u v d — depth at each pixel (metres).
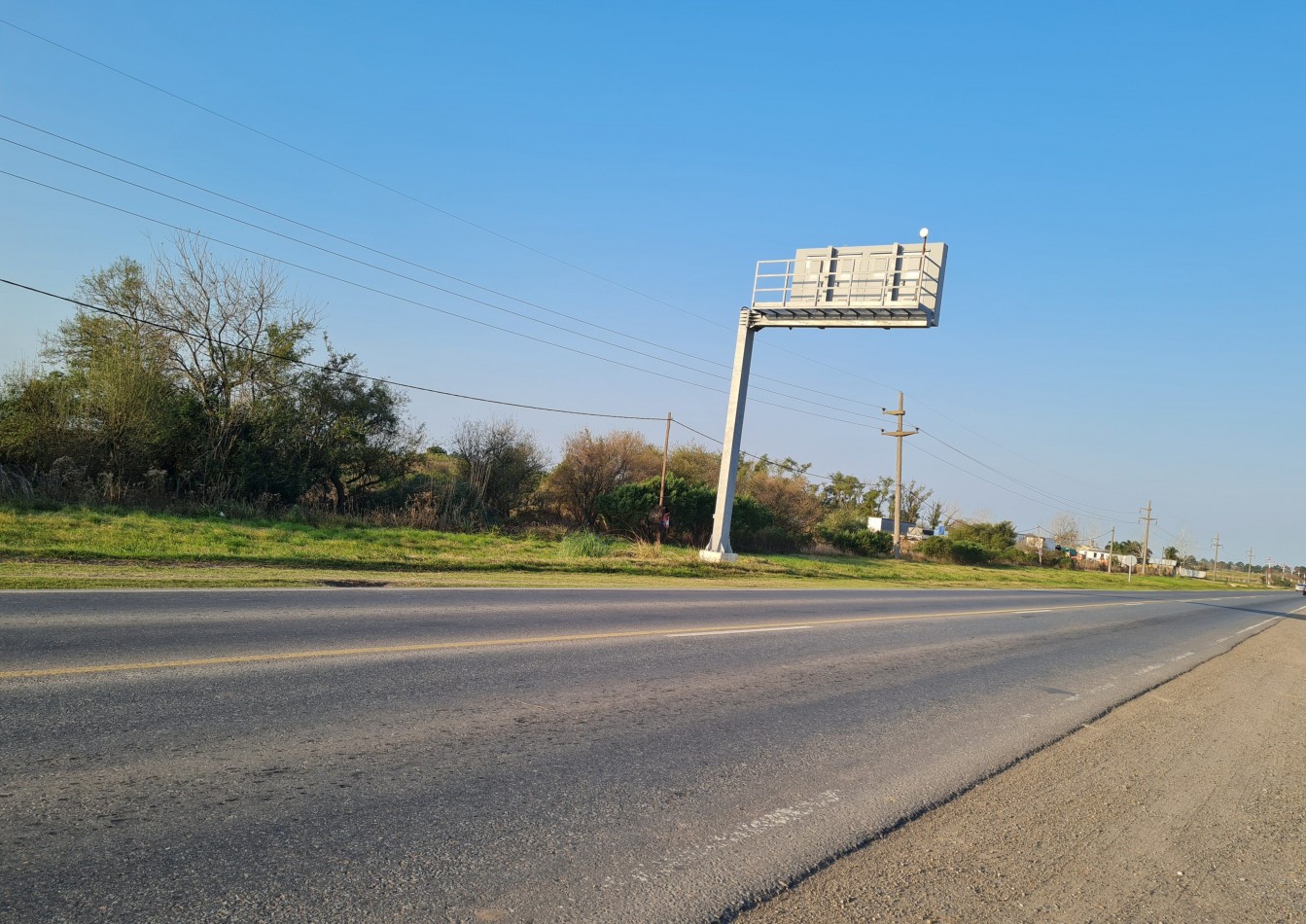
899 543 57.56
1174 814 5.88
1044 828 5.34
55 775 4.73
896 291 31.42
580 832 4.56
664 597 17.98
